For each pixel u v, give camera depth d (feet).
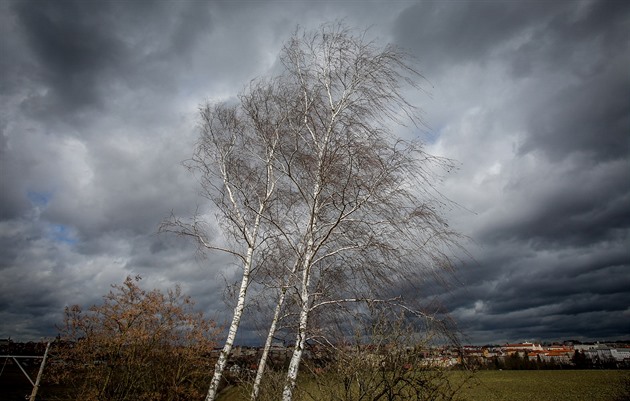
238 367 29.12
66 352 41.14
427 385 17.22
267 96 31.22
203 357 48.34
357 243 25.94
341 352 18.94
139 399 41.81
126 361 42.29
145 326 43.98
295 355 23.34
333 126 28.55
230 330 29.30
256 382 22.44
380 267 25.03
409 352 17.92
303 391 19.71
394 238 24.84
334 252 26.12
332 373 18.76
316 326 25.32
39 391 44.86
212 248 32.04
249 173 33.60
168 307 46.14
